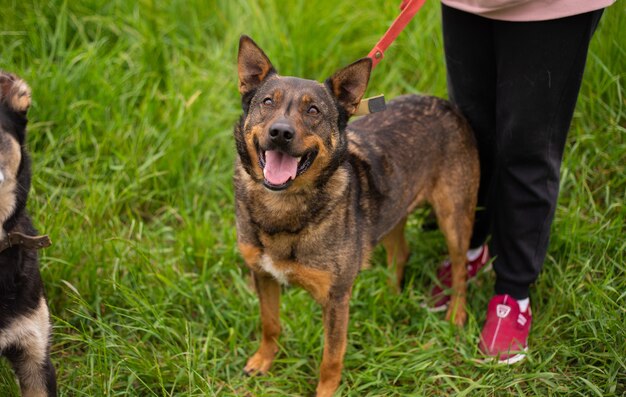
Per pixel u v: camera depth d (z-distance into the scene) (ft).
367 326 12.52
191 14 18.28
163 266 13.19
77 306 12.34
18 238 9.04
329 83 10.76
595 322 11.81
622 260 12.61
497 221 12.27
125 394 10.95
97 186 14.06
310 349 12.20
